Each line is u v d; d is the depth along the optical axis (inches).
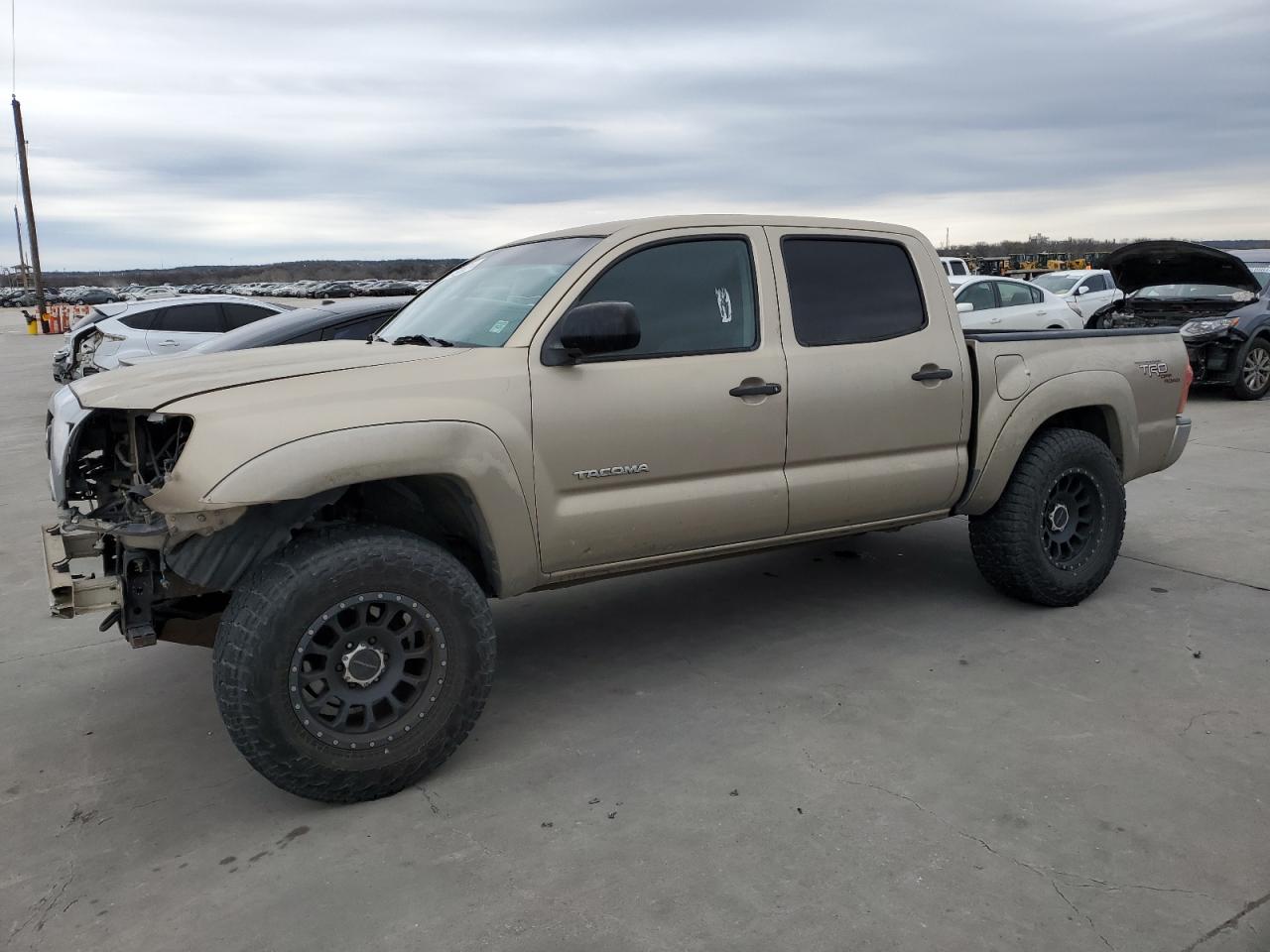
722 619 190.7
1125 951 93.8
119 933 101.5
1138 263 403.9
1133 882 104.3
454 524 140.2
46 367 885.2
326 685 121.4
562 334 131.5
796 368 156.9
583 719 148.6
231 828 121.6
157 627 133.3
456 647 127.6
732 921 99.6
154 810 126.6
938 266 178.2
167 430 128.6
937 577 213.0
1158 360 201.8
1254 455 338.3
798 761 133.0
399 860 112.9
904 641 175.9
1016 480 181.8
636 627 188.2
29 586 227.6
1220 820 115.9
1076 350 189.6
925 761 131.9
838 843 112.9
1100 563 189.6
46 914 105.2
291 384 122.6
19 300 3068.4
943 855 110.1
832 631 182.1
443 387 129.6
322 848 116.1
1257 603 191.2
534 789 127.9
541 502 136.8
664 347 148.1
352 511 140.5
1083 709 146.5
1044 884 104.3
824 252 165.8
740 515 154.3
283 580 116.7
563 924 100.0
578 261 144.4
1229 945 94.3
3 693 165.6
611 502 143.3
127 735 149.1
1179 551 226.4
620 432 141.9
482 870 110.3
